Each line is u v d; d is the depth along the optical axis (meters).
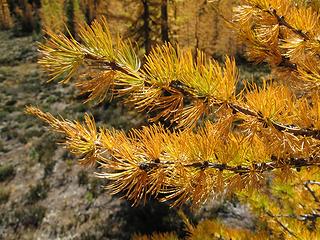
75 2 44.00
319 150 1.79
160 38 15.39
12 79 27.08
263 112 1.60
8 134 17.25
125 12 15.20
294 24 2.37
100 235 10.90
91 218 11.66
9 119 19.19
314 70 1.96
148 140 1.75
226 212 10.95
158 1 15.05
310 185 3.59
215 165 1.74
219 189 1.79
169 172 1.76
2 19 48.16
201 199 1.76
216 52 23.53
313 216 3.56
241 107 1.59
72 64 1.33
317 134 1.69
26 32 45.66
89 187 12.96
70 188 13.20
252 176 1.80
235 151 1.74
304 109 1.74
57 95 22.58
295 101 1.93
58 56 1.32
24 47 36.94
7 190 13.39
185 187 1.70
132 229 10.86
